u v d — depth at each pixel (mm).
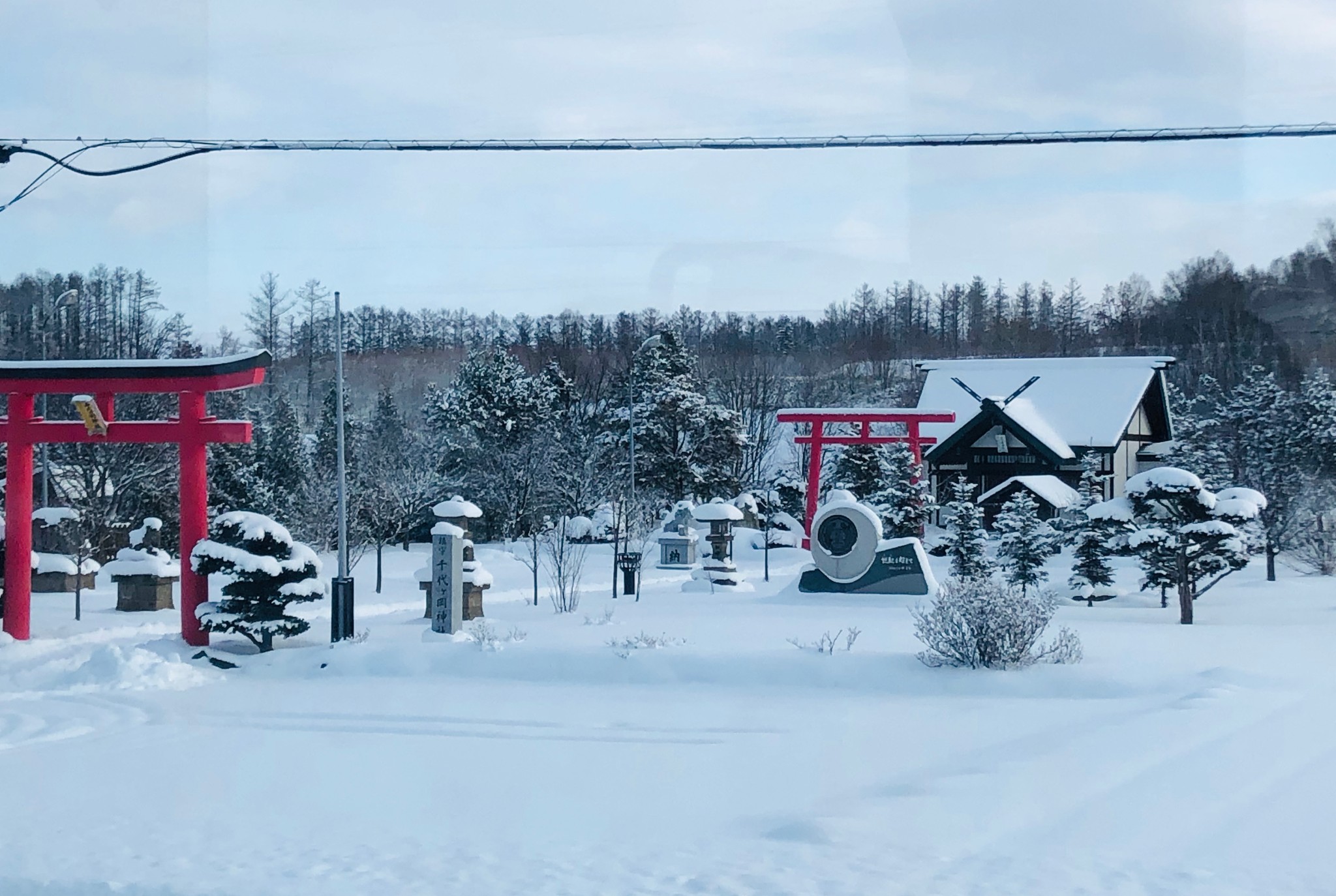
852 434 56125
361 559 47812
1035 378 60375
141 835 9422
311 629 24688
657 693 16812
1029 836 8773
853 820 9289
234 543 21328
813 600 28641
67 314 41344
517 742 13422
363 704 16188
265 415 52188
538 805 10398
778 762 12039
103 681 18188
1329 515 40312
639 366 58688
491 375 58750
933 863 8188
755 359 58281
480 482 55969
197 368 21859
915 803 9797
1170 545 24812
